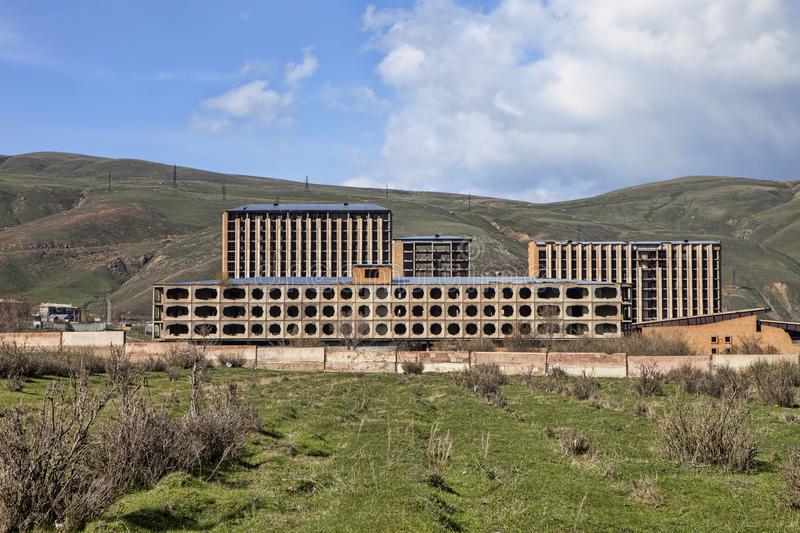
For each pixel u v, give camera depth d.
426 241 191.25
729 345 105.69
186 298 138.62
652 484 21.12
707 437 25.00
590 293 139.00
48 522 16.52
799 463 21.05
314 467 23.58
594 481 22.22
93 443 20.59
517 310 138.50
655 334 108.00
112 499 17.95
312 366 70.38
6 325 134.75
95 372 52.19
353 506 18.38
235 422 25.09
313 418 34.38
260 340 138.88
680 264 187.88
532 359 68.25
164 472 20.83
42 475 16.61
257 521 17.48
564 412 39.34
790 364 60.56
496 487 21.30
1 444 16.62
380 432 30.58
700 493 20.77
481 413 38.03
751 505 19.62
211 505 18.59
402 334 138.38
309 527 16.83
